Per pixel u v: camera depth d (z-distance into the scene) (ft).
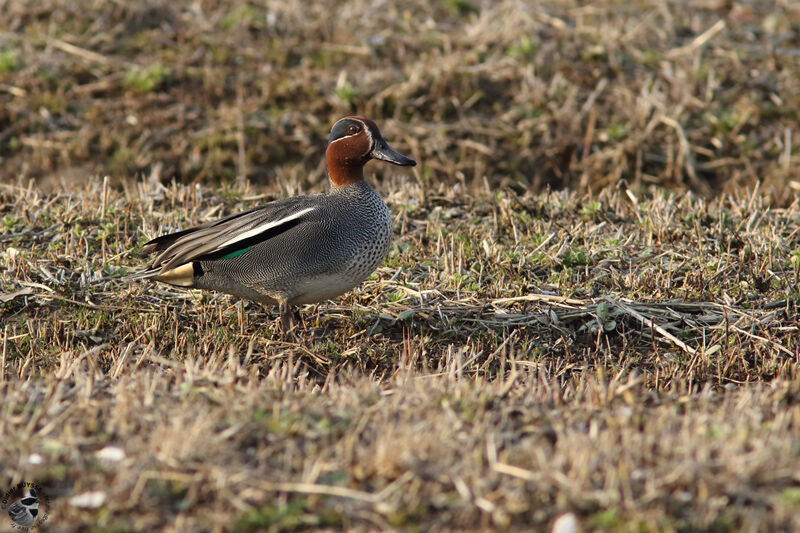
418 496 19.42
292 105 61.87
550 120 60.29
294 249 29.81
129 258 37.70
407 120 60.95
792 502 18.70
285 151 58.85
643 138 58.18
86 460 20.72
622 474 19.80
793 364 29.58
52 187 49.93
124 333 32.17
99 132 58.90
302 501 19.43
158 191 45.21
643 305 33.32
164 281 31.48
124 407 23.00
